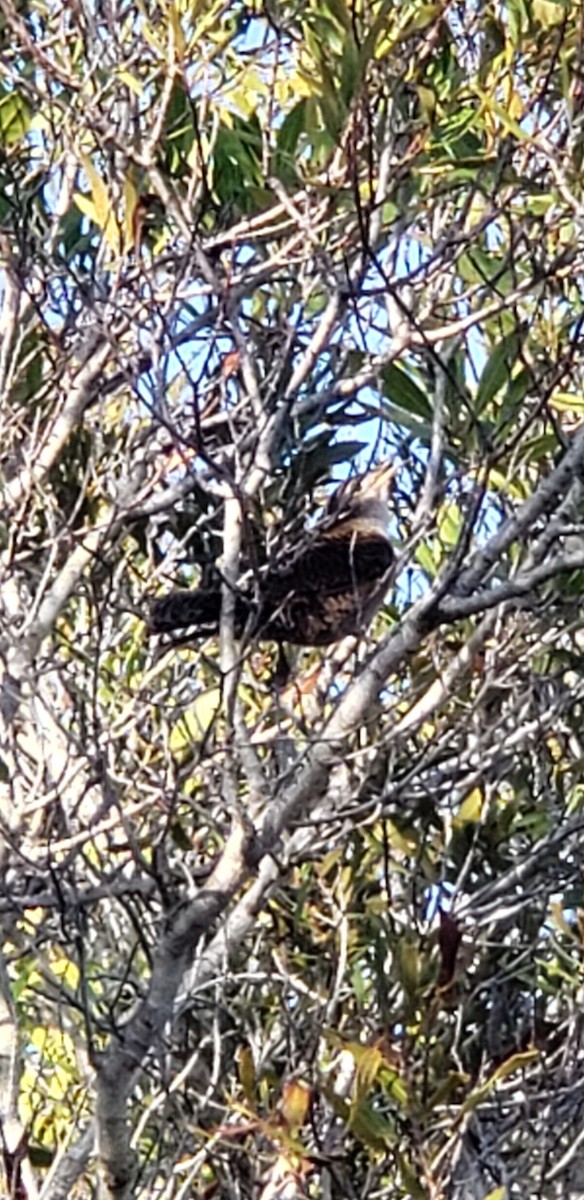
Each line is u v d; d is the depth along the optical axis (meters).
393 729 4.98
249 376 4.65
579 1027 5.34
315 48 4.77
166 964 4.50
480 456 4.94
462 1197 4.93
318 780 4.59
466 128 4.86
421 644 5.22
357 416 5.41
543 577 4.63
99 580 5.45
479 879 5.52
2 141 5.60
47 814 5.04
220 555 5.62
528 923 5.69
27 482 5.17
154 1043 4.54
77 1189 5.21
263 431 4.59
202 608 5.17
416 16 4.72
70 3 5.07
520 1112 5.24
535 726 5.30
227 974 4.95
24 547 5.53
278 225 4.95
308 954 5.29
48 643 5.56
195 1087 5.17
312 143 4.84
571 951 5.80
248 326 5.29
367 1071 4.27
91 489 5.32
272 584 5.26
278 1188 4.54
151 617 5.16
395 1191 4.66
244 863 4.50
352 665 5.82
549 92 4.94
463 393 4.83
